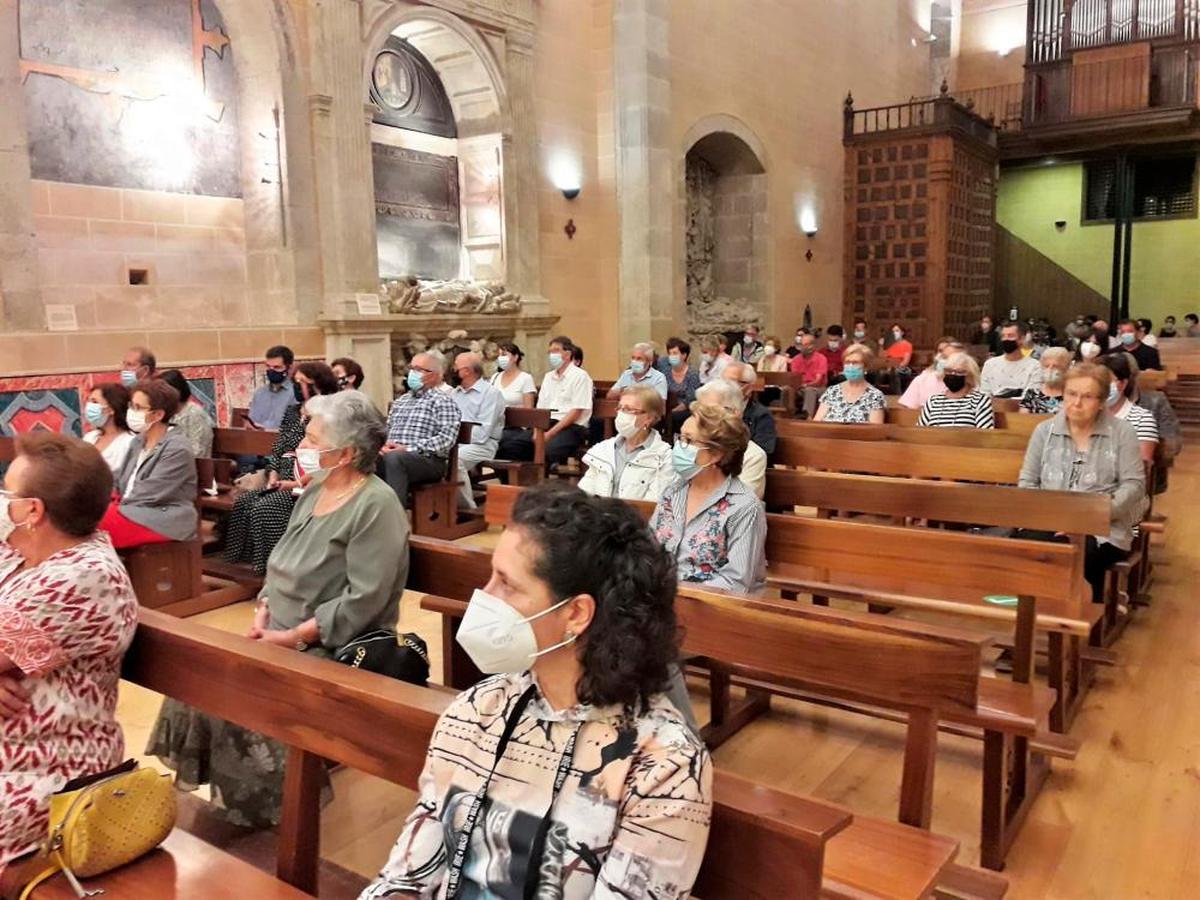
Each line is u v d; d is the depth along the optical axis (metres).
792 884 1.41
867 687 2.35
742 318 15.64
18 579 2.11
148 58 8.41
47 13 7.68
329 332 9.41
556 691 1.50
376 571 2.83
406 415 6.32
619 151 12.88
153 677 2.31
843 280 18.34
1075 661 3.68
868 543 3.27
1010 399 6.91
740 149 15.37
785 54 16.17
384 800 3.13
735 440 3.28
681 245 13.82
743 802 1.48
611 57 12.78
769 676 3.76
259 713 2.10
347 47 9.48
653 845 1.35
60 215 7.87
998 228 22.80
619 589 1.42
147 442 4.90
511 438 7.54
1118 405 4.88
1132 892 2.61
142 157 8.44
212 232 9.06
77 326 7.86
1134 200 21.48
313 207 9.36
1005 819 2.81
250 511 5.41
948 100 17.05
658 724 1.43
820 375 11.95
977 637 2.24
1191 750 3.43
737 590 3.21
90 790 1.96
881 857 2.10
